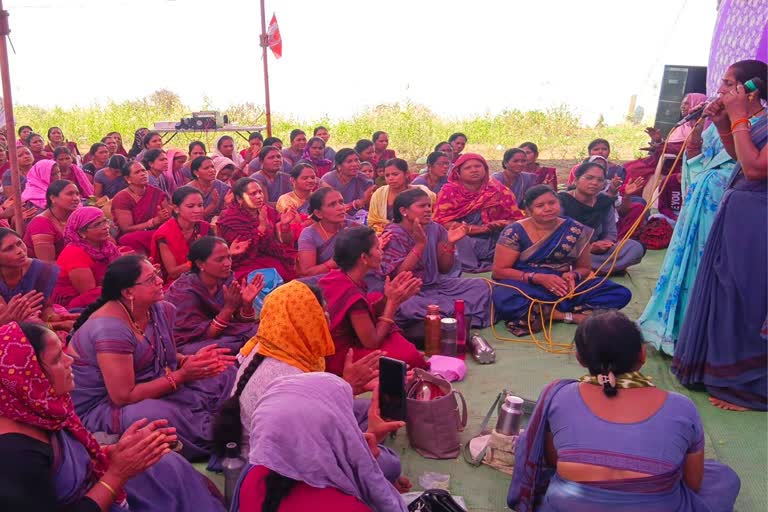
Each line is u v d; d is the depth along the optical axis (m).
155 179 8.04
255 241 5.40
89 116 19.30
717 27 6.41
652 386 2.36
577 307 5.02
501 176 7.51
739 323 3.67
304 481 2.05
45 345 2.15
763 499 2.98
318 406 2.12
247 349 3.46
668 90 10.80
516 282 5.05
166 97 21.73
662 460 2.21
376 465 2.21
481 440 3.41
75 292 4.86
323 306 3.15
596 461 2.24
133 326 3.33
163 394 3.35
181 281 4.23
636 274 6.23
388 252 4.98
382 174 8.57
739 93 3.48
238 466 2.87
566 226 4.99
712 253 3.72
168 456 2.76
